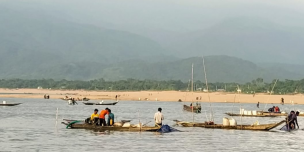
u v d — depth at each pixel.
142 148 43.88
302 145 47.84
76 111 110.38
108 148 43.59
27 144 45.94
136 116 94.50
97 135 53.81
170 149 43.62
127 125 59.28
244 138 53.19
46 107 128.75
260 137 54.50
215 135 55.78
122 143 47.16
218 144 47.66
